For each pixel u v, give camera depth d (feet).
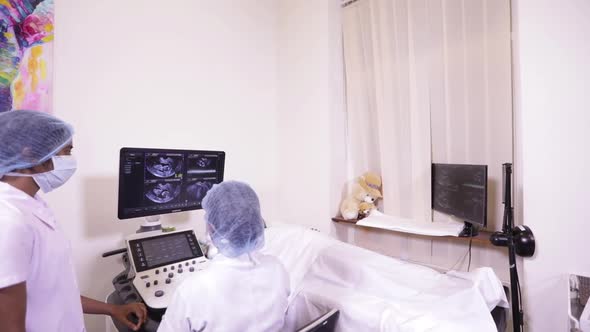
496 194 5.44
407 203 6.57
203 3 6.53
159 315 3.22
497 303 3.32
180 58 6.12
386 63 6.82
